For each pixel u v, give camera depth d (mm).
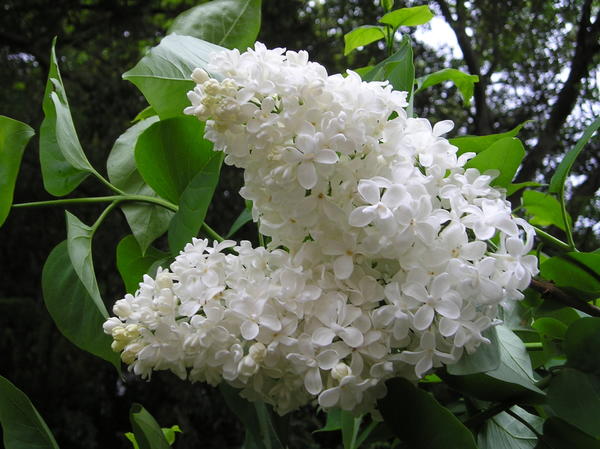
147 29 2205
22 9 2102
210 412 1912
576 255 331
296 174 251
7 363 1939
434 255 250
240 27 410
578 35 1683
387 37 456
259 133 249
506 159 341
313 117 252
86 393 1963
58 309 360
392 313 245
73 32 2189
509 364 285
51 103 372
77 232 365
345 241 253
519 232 268
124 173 405
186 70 352
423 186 255
